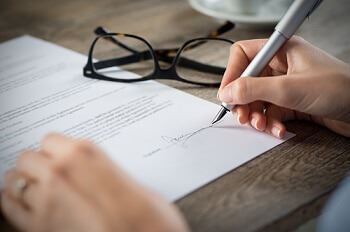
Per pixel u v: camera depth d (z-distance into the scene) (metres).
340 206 0.43
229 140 0.61
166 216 0.42
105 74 0.78
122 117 0.66
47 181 0.44
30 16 1.03
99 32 0.90
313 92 0.60
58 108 0.69
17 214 0.47
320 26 0.93
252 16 0.90
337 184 0.54
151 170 0.56
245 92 0.61
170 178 0.54
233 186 0.54
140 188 0.44
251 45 0.69
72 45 0.89
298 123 0.65
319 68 0.62
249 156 0.58
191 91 0.73
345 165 0.57
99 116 0.66
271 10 0.91
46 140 0.49
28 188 0.46
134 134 0.62
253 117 0.63
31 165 0.47
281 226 0.50
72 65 0.82
